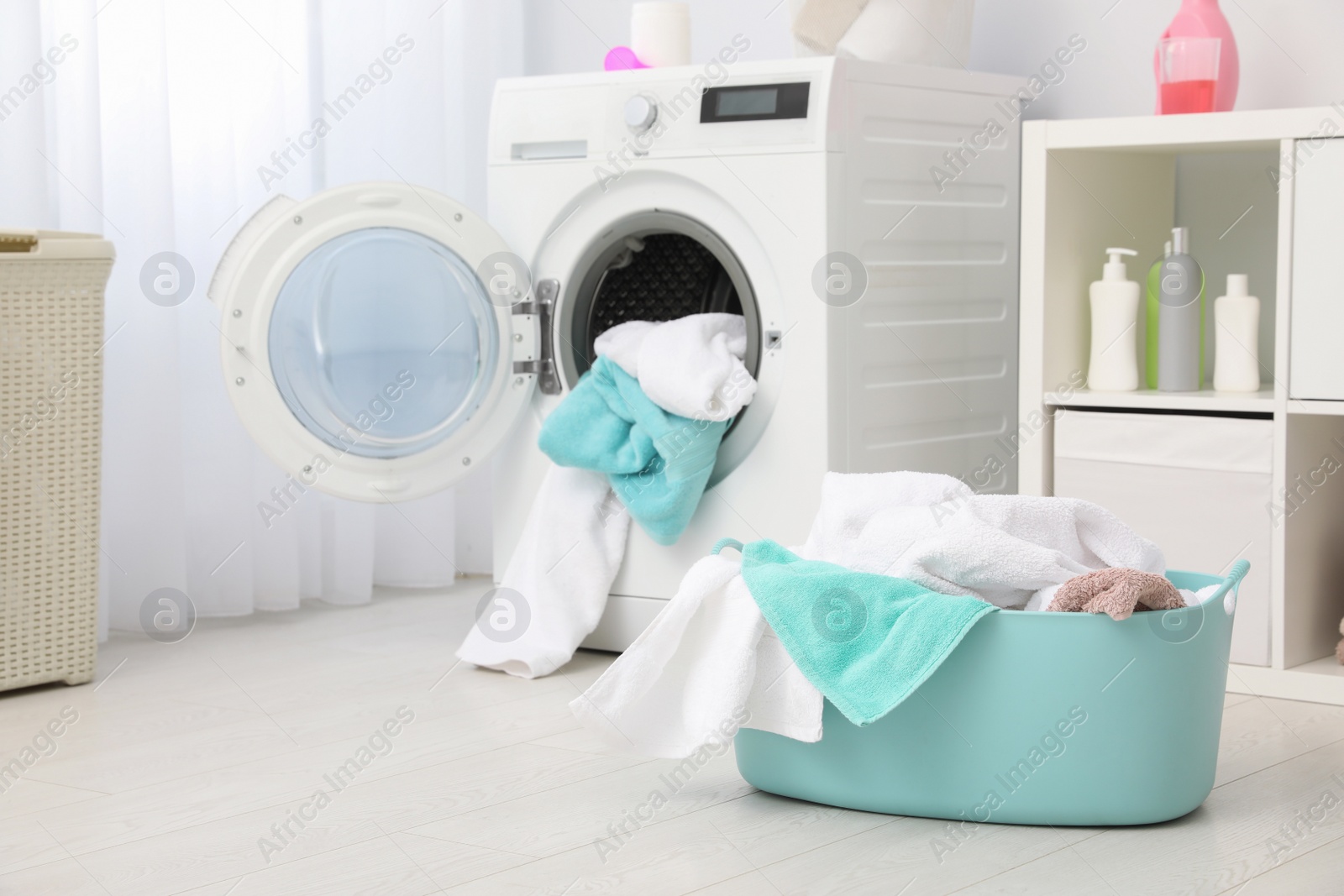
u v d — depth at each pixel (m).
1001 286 2.30
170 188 2.38
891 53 2.16
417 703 1.91
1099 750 1.36
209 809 1.50
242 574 2.53
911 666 1.37
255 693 2.00
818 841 1.36
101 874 1.32
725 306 2.26
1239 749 1.63
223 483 2.51
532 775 1.59
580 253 2.18
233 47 2.51
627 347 2.04
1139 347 2.14
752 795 1.51
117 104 2.38
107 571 2.40
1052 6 2.40
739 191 1.99
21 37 2.20
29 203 2.23
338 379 2.11
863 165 1.99
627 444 2.05
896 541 1.54
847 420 1.98
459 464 2.14
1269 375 2.21
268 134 2.55
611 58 2.31
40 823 1.47
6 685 2.00
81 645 2.07
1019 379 2.24
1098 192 2.10
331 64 2.68
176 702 1.96
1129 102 2.32
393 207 2.05
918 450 2.13
